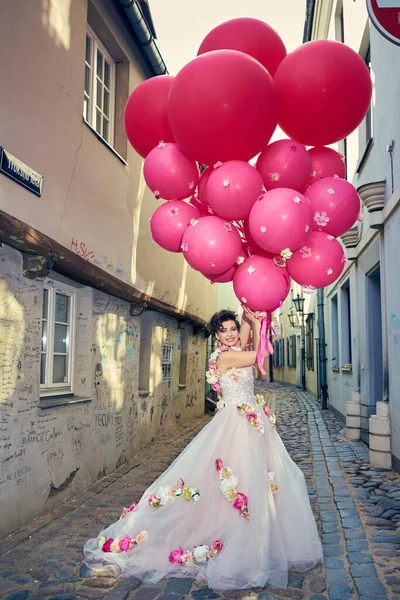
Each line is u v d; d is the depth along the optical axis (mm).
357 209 3258
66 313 5707
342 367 11273
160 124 3414
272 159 3084
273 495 3457
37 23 4539
